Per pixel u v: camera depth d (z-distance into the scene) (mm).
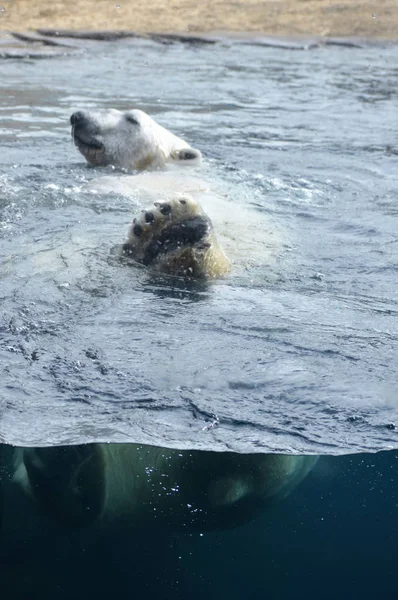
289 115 10203
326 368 3578
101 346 3684
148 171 7199
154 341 3748
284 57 16000
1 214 5449
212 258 4492
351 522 3012
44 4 19125
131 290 4305
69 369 3484
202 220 4426
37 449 3023
